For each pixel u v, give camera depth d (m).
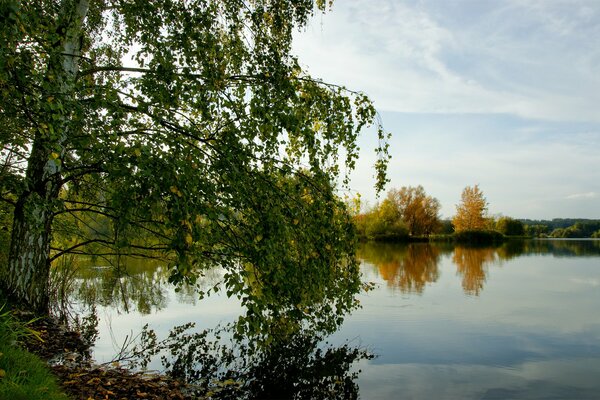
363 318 10.02
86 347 6.68
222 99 4.71
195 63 4.98
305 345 7.85
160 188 3.73
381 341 8.18
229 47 5.87
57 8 5.05
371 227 58.88
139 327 8.77
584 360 7.12
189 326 9.02
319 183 5.59
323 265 5.52
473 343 8.09
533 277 18.38
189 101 4.59
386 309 11.05
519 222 72.75
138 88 4.88
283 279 4.69
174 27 4.95
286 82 5.31
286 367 6.69
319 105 6.28
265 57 5.37
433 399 5.54
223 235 4.66
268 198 4.89
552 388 5.92
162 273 16.61
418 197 63.97
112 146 3.95
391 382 6.16
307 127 5.27
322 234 5.50
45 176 6.11
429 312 10.71
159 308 10.90
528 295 13.47
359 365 6.82
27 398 3.10
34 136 5.00
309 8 5.99
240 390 5.73
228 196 4.55
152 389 5.10
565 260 28.39
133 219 5.50
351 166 6.30
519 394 5.72
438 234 63.69
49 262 6.72
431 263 24.62
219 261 4.73
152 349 7.29
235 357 7.10
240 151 4.63
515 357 7.30
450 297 12.91
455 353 7.45
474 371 6.59
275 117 5.06
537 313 10.74
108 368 5.79
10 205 6.95
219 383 5.93
